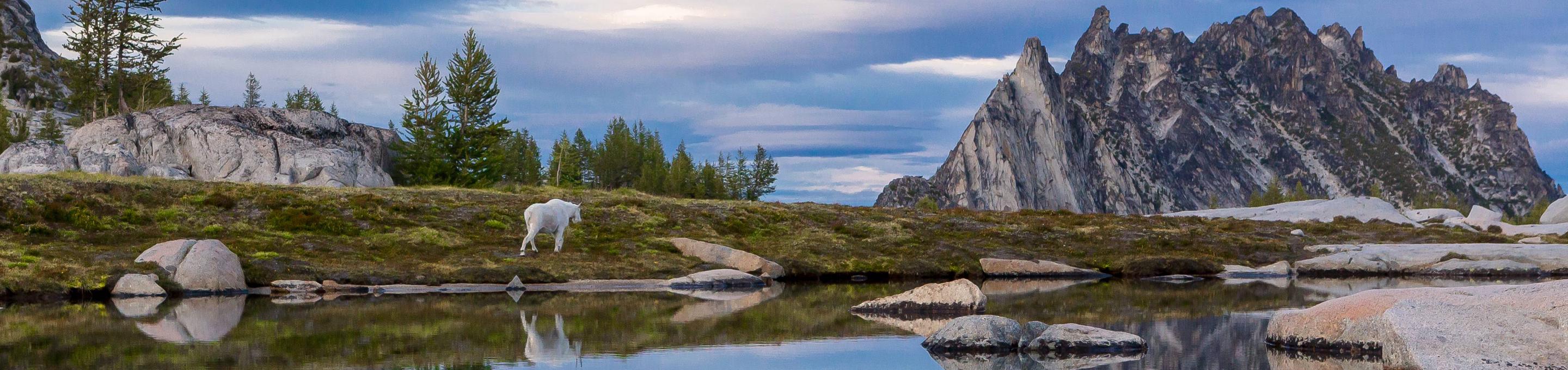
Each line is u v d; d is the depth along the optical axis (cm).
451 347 1877
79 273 3222
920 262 4603
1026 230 5725
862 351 1866
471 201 5341
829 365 1695
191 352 1784
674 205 5722
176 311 2653
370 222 4631
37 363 1642
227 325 2269
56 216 4131
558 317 2505
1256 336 2059
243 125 6694
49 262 3362
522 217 5062
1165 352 1817
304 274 3566
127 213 4341
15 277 3116
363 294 3366
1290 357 1736
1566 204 8775
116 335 2048
